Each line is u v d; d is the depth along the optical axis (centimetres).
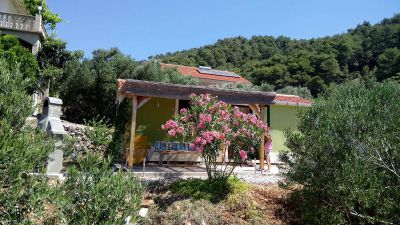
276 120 1590
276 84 5534
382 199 612
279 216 760
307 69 5559
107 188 425
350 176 609
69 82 1936
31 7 2362
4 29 1800
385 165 605
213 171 964
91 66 2058
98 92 1977
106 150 1152
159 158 1206
